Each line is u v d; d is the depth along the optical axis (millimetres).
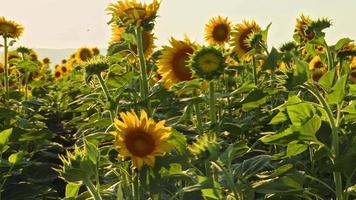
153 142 3783
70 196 4172
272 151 6289
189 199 4473
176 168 3951
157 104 5438
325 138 3873
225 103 7559
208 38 9055
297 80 3777
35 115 10078
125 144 3754
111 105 4965
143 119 3801
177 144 4035
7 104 10906
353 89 4105
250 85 5223
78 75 15586
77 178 3758
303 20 9008
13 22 11281
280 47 9281
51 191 6535
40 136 6492
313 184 4625
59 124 11562
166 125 5266
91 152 3787
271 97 6688
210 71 4715
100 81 5148
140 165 3729
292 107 3822
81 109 7715
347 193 3855
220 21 9016
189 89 5039
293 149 3953
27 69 12859
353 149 3666
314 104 3809
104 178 4801
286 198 4156
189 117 5152
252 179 4672
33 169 6641
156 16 5234
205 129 5062
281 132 3807
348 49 6215
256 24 8406
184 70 5203
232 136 6539
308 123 3729
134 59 6316
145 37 6160
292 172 3926
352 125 3979
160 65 5270
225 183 3699
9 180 6352
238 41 8398
